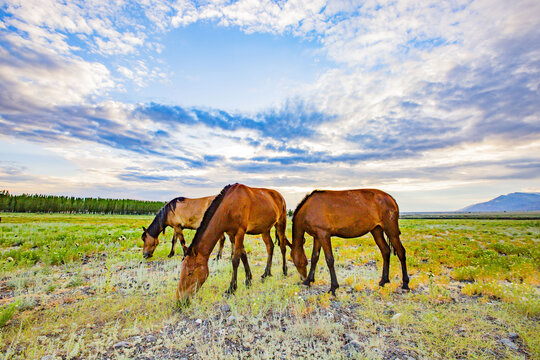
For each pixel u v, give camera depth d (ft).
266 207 21.21
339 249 36.60
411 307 14.99
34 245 36.32
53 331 12.14
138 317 13.71
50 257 26.66
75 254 28.66
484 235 59.06
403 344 11.09
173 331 12.16
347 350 10.52
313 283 20.03
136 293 17.69
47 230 57.98
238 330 12.08
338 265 26.76
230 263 27.99
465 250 33.81
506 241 48.32
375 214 18.97
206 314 14.07
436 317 13.52
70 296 17.20
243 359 9.93
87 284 20.02
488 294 17.53
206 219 16.58
